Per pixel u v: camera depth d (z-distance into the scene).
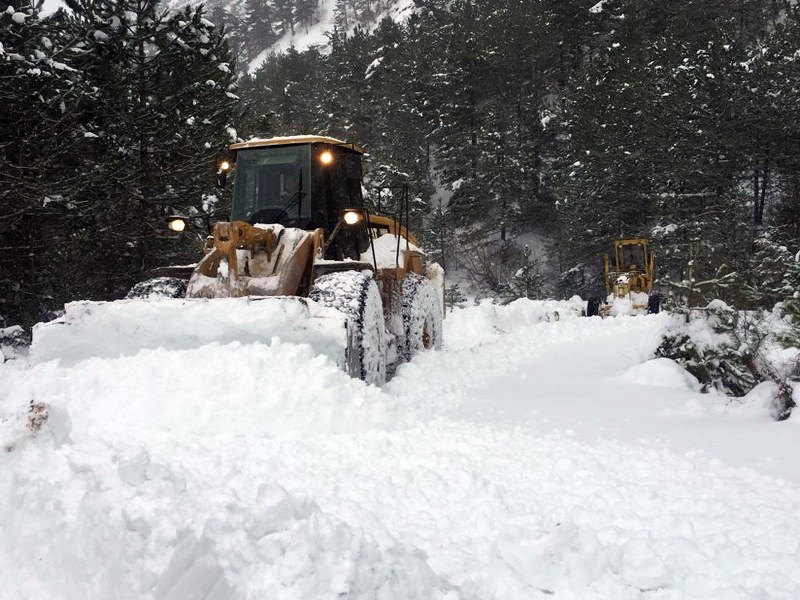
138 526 2.40
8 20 10.03
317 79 60.19
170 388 4.73
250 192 7.30
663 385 6.16
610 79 32.94
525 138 40.75
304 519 2.40
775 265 11.68
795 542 2.61
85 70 12.13
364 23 128.50
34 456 3.09
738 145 28.25
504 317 15.12
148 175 13.40
